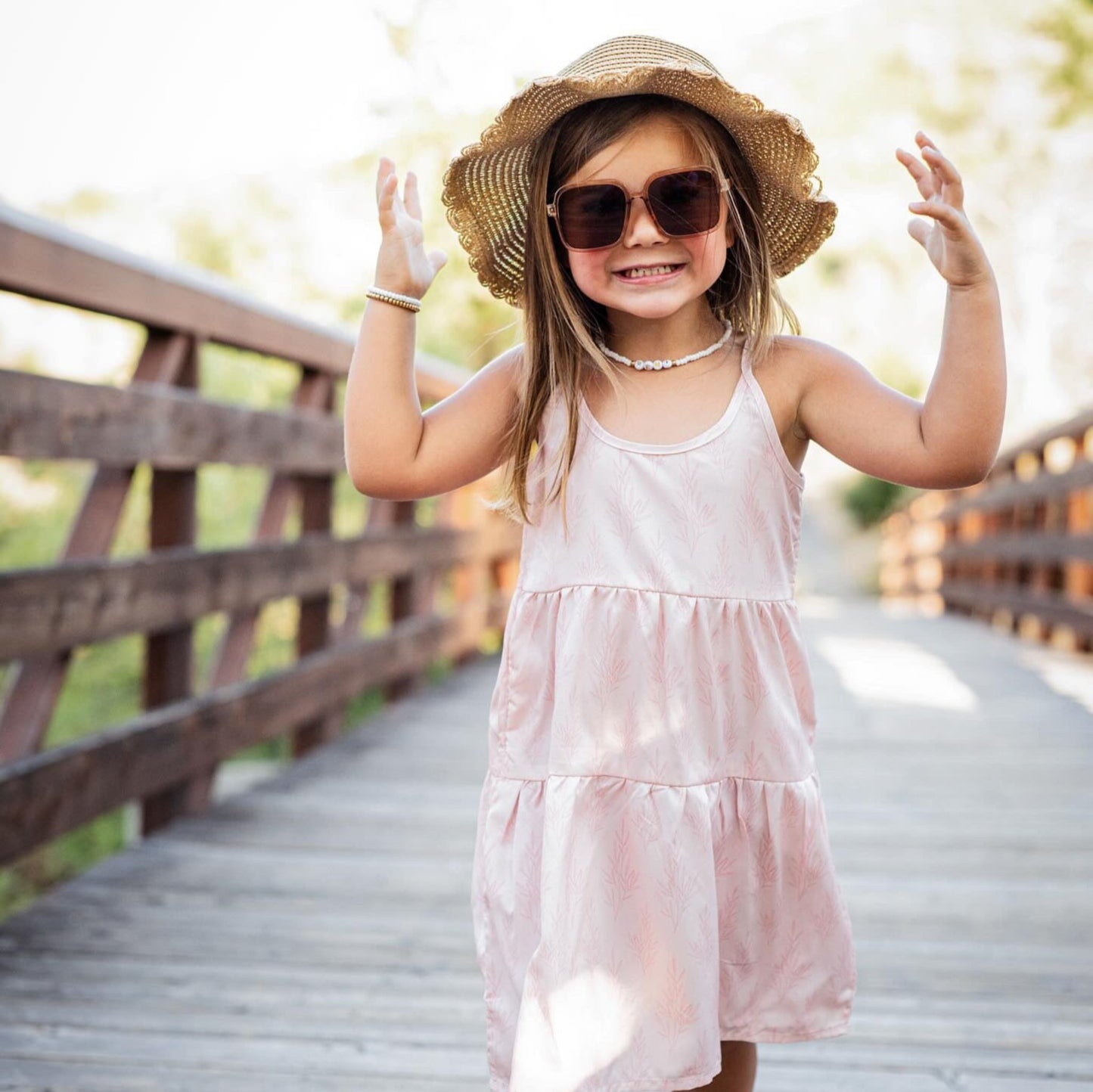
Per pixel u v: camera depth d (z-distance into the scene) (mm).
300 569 3730
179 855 2920
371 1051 1886
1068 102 13109
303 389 3994
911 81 13328
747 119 1380
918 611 11586
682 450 1353
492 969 1383
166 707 2980
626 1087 1301
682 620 1331
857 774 3824
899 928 2459
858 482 18125
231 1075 1797
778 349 1420
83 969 2199
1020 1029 1980
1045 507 8039
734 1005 1388
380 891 2676
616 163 1347
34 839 2322
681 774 1323
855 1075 1818
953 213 1224
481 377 1463
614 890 1323
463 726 4562
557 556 1373
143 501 6457
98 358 8789
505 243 1575
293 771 3822
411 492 1416
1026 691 5477
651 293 1348
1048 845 3047
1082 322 15266
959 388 1281
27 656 2314
